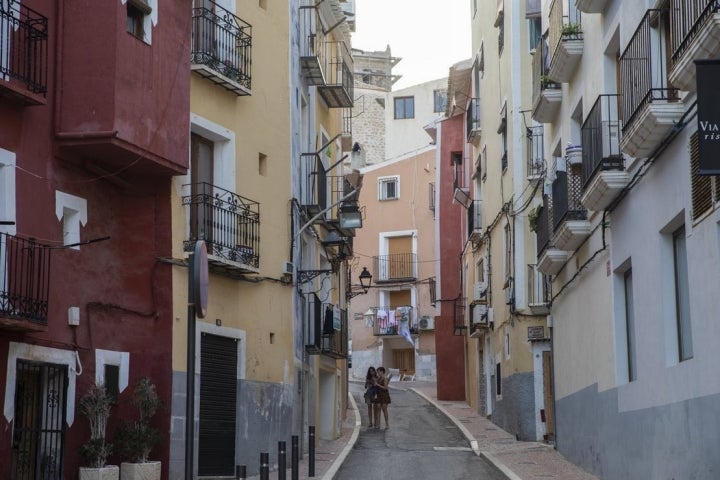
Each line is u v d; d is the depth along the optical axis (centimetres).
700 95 1124
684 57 1249
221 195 1966
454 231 4081
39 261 1488
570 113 2131
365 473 2067
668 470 1469
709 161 1114
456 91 3916
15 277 1452
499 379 3056
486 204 3381
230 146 2003
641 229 1608
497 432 2902
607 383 1838
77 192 1638
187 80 1798
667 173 1466
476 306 3338
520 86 2833
